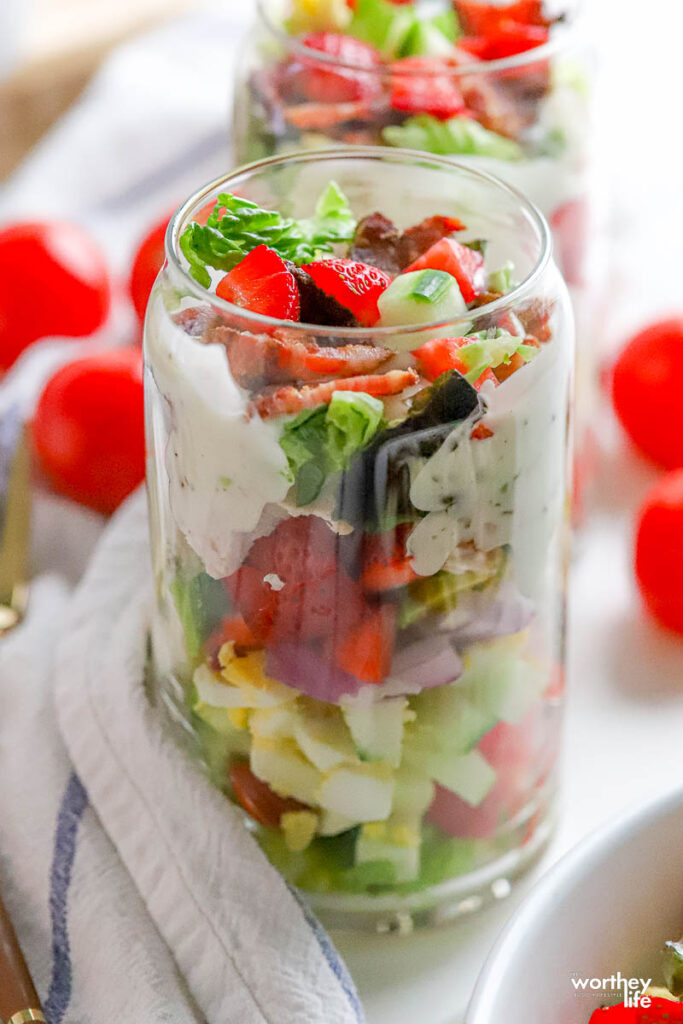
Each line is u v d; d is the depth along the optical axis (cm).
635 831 39
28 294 58
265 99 49
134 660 45
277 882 42
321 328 38
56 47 78
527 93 48
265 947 41
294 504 39
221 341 39
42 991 42
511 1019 38
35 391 56
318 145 48
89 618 47
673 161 66
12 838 44
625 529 53
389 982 42
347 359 38
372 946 43
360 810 42
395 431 38
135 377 53
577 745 47
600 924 39
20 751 45
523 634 42
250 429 39
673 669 49
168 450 41
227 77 70
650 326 54
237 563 40
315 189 43
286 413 38
